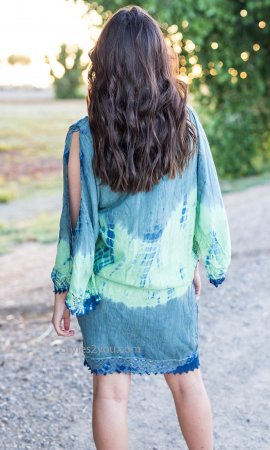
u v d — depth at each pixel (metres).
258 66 8.27
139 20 1.80
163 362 2.00
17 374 3.28
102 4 7.11
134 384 3.09
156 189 1.85
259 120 9.12
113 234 1.89
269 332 3.62
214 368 3.21
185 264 1.98
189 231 1.96
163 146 1.81
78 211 1.93
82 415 2.84
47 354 3.53
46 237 7.06
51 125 15.02
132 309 1.94
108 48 1.78
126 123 1.78
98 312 1.96
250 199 7.57
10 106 17.44
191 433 2.08
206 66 8.00
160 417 2.79
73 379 3.19
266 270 4.72
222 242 1.98
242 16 7.80
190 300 2.01
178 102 1.82
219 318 3.87
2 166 11.59
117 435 2.01
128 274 1.91
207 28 7.47
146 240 1.88
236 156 9.31
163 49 1.81
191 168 1.91
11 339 3.82
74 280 1.88
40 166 11.77
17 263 5.95
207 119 9.13
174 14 7.26
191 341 2.02
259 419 2.73
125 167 1.80
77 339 3.72
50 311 4.36
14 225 7.79
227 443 2.56
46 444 2.62
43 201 9.41
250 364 3.23
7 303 4.57
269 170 9.95
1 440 2.65
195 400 2.06
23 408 2.91
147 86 1.77
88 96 1.85
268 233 5.79
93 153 1.84
